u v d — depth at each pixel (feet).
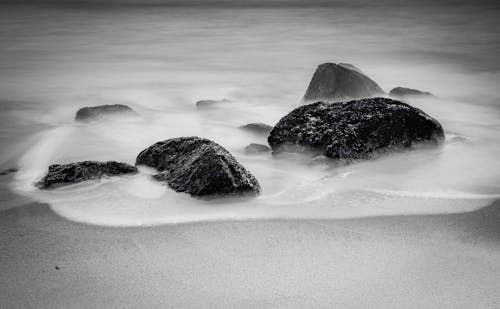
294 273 13.17
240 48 67.97
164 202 17.17
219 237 15.02
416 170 20.68
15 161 22.81
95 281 12.84
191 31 84.84
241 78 47.03
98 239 14.90
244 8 121.90
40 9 119.55
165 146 20.36
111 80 46.70
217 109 32.63
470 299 12.12
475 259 13.85
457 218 16.31
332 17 102.63
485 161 22.04
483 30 81.71
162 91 41.04
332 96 29.40
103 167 19.13
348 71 29.96
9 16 105.19
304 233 15.28
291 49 66.74
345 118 21.61
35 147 24.86
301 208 17.02
